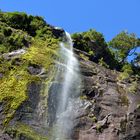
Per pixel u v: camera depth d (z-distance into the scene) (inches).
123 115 1631.4
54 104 1573.6
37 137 1475.1
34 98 1551.4
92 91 1667.1
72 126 1545.3
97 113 1605.6
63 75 1669.5
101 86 1711.4
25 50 1721.2
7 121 1471.5
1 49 1700.3
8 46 1732.3
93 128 1561.3
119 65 2145.7
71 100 1610.5
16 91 1547.7
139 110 1663.4
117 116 1620.3
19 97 1530.5
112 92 1706.4
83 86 1668.3
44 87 1592.0
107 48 2123.5
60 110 1569.9
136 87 1781.5
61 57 1760.6
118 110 1644.9
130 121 1622.8
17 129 1461.6
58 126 1529.3
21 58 1657.2
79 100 1616.6
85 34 2111.2
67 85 1646.2
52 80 1625.2
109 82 1754.4
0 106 1504.7
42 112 1534.2
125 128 1599.4
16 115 1492.4
